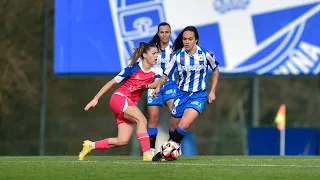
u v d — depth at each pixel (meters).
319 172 26.14
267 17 51.78
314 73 51.66
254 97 63.91
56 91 105.44
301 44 51.72
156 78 31.62
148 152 31.64
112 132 79.62
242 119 117.69
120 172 25.89
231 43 51.72
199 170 26.58
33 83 103.62
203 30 51.72
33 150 74.81
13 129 81.88
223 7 51.69
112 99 31.36
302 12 51.72
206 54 31.73
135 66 31.02
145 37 51.38
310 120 122.69
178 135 31.52
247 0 51.72
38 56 102.31
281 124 51.12
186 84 31.97
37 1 101.19
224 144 70.94
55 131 77.25
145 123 31.44
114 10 51.47
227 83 119.50
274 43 51.72
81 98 106.06
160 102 37.53
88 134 82.69
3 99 100.25
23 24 100.81
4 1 100.38
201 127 99.56
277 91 122.38
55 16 51.88
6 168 27.44
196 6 51.66
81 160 32.50
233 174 25.33
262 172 26.00
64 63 51.78
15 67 100.50
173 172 25.89
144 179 23.97
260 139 57.25
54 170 26.66
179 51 31.84
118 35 51.47
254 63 51.72
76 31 51.69
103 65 51.56
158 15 51.47
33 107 102.88
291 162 31.45
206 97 32.12
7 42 100.25
